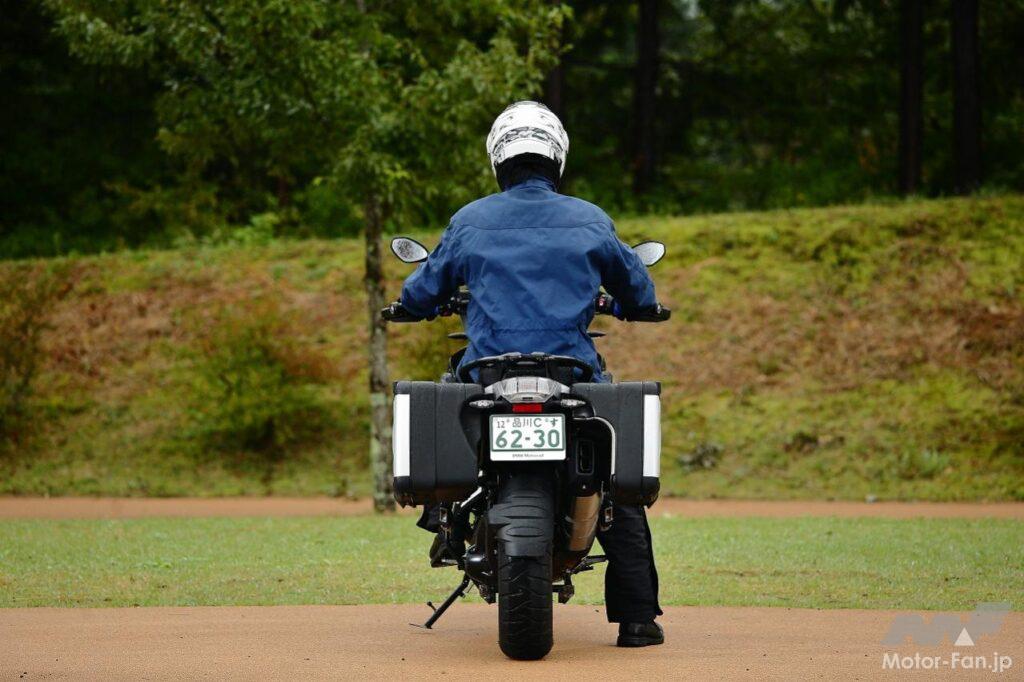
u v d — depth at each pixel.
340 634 16.27
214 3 40.81
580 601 21.16
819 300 61.75
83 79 96.06
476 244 14.45
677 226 68.69
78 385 59.47
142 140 97.88
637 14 105.44
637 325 61.78
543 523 13.41
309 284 67.00
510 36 45.00
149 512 43.47
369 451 54.66
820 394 55.97
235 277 67.75
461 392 13.72
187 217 88.00
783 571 24.42
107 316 64.75
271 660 13.77
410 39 45.19
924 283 61.69
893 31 98.25
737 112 105.88
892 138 97.69
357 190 42.00
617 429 13.57
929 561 26.03
